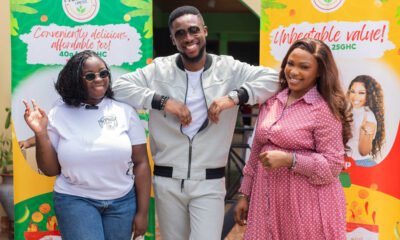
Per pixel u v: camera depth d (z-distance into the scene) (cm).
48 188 353
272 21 336
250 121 668
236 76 309
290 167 261
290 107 275
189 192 304
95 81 281
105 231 284
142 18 339
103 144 277
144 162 296
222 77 308
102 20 341
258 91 291
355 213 338
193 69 306
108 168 279
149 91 299
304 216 265
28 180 352
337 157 262
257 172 283
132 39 340
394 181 331
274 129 271
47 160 283
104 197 281
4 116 526
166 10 1105
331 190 268
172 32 299
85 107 288
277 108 280
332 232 265
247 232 282
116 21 340
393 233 334
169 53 1110
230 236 495
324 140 263
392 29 322
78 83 282
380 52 324
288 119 272
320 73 269
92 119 284
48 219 355
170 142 307
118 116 288
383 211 334
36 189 353
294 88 271
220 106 287
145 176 295
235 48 1215
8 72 529
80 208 277
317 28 330
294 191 267
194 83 307
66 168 278
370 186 334
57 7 341
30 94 346
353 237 340
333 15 327
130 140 291
